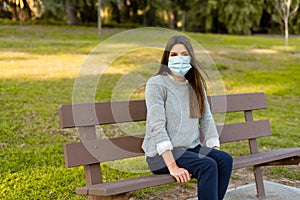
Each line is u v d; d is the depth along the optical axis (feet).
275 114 23.58
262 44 57.67
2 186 11.85
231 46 51.78
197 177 9.16
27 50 37.27
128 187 8.46
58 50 38.27
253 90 29.32
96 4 77.71
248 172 14.51
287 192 12.36
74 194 11.78
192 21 93.04
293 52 48.65
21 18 69.05
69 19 75.77
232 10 86.74
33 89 23.68
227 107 12.00
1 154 14.17
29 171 13.07
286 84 31.76
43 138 16.37
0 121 17.51
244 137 12.24
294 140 18.57
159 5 81.10
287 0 66.18
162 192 12.35
